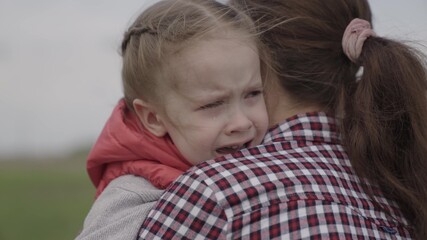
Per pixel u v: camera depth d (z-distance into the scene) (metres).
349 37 1.95
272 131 1.90
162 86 1.95
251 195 1.65
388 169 1.83
